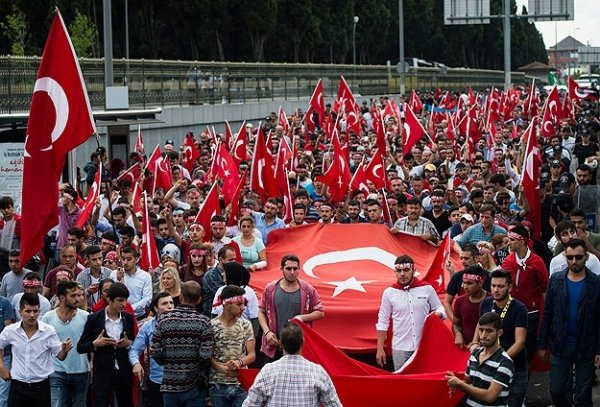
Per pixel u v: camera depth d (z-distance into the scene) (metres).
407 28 109.19
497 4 126.81
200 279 14.34
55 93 13.93
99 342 12.58
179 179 21.67
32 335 12.41
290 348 9.90
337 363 12.09
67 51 13.93
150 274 15.33
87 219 17.64
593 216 18.08
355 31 94.38
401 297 13.05
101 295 13.34
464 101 50.84
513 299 11.91
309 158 28.05
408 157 28.03
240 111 48.22
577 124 38.53
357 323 14.05
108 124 25.55
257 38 72.75
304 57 82.75
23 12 52.22
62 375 12.94
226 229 17.67
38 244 13.95
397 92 74.81
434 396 11.80
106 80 27.86
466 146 28.97
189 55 71.50
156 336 11.73
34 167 13.91
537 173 18.09
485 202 15.72
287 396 9.80
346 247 15.83
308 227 16.28
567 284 12.19
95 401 12.85
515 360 11.86
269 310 13.16
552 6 62.12
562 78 142.88
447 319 13.20
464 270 12.39
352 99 35.47
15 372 12.43
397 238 16.06
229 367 11.84
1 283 15.77
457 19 62.97
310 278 15.03
